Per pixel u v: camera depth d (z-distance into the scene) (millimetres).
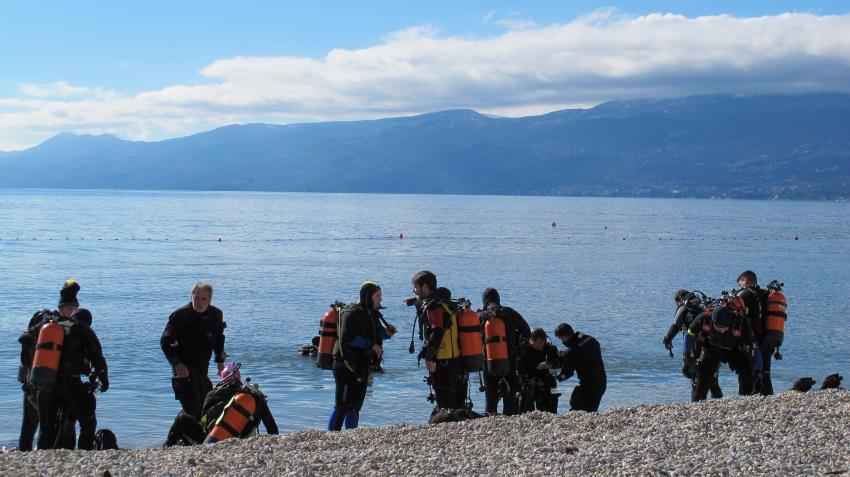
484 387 11906
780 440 8680
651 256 67438
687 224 142500
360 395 10773
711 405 10781
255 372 20188
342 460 8102
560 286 43156
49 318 9805
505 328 11461
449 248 73438
